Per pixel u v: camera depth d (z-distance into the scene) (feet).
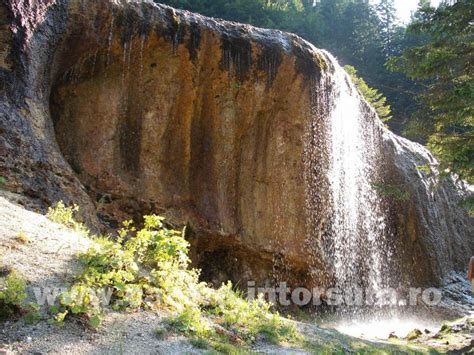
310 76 41.73
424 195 62.90
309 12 161.68
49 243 17.90
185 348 14.65
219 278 39.58
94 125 34.50
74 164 33.30
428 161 68.39
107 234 31.65
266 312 20.44
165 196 36.76
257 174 41.78
